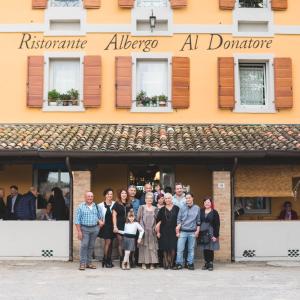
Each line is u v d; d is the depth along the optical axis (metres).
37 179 18.05
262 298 10.20
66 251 15.38
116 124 17.95
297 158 16.02
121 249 14.27
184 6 18.28
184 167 17.95
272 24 18.33
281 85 18.02
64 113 17.98
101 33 18.25
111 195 14.31
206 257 13.84
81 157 15.45
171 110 18.02
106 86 18.11
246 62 18.38
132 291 10.85
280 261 15.39
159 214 13.95
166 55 18.12
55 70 18.34
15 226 15.45
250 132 17.06
